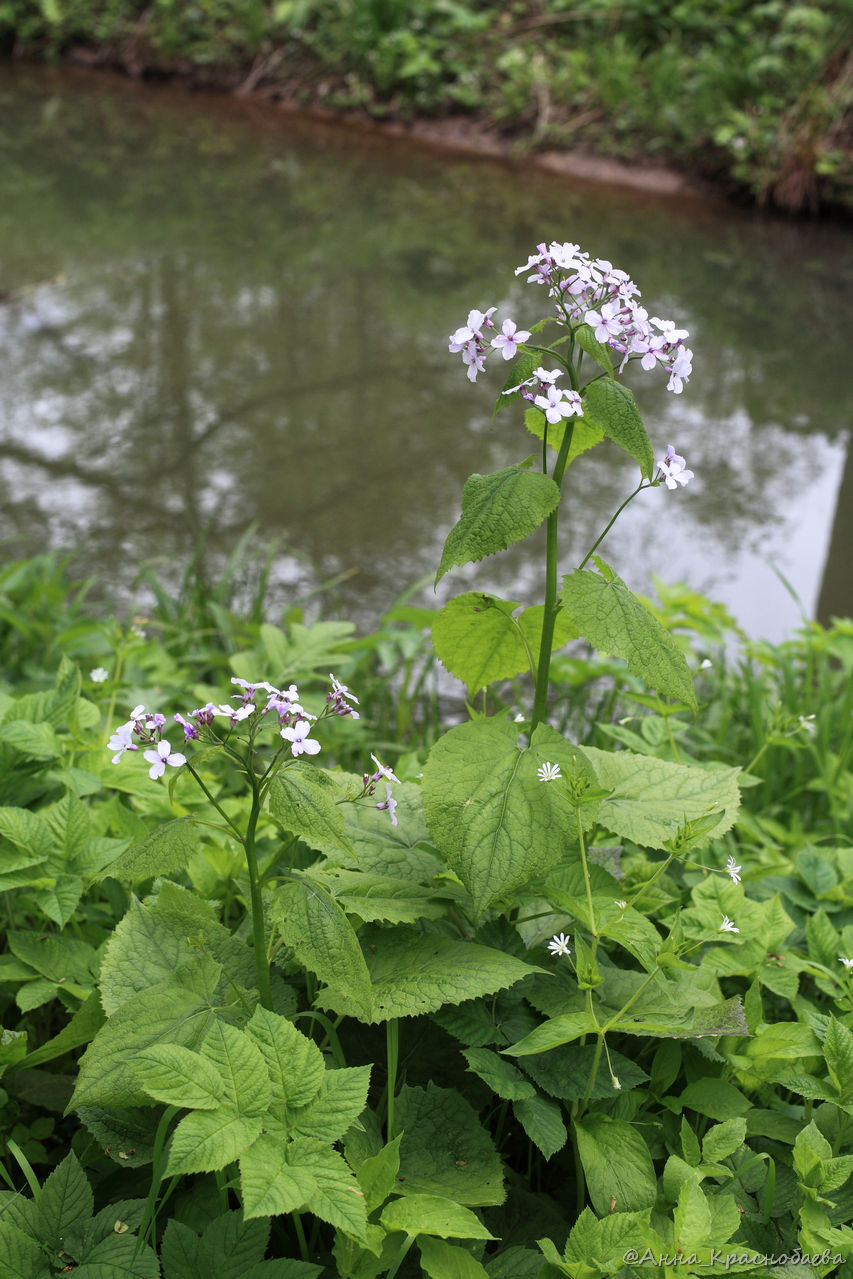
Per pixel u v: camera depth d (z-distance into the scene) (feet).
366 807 6.52
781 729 7.94
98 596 14.99
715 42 39.47
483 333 5.76
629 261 29.04
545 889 5.65
